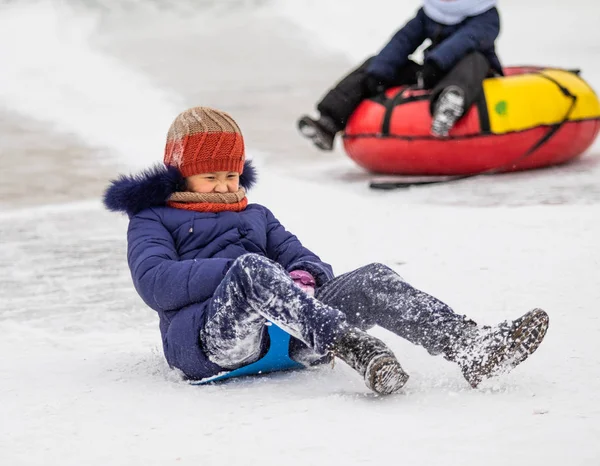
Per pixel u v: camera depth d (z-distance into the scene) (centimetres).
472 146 1684
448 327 645
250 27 4291
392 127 1742
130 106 2630
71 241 1294
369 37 4003
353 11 4516
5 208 1544
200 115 743
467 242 1155
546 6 4944
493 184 1606
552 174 1678
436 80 1706
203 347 675
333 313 608
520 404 595
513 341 615
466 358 630
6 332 888
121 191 731
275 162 1981
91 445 561
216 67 3381
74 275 1111
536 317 611
